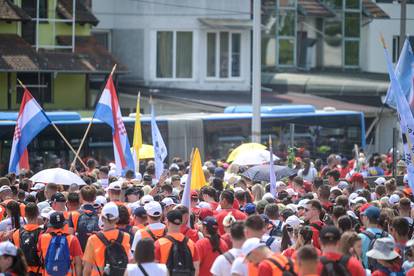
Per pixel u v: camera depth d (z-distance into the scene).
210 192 43.62
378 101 125.38
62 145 88.25
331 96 128.00
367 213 37.19
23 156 59.66
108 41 127.12
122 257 35.06
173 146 94.31
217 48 125.94
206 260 34.50
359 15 145.00
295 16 137.50
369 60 147.00
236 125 98.06
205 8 124.31
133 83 125.38
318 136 104.50
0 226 41.03
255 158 63.03
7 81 108.81
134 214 38.03
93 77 120.62
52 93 112.94
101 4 126.25
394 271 32.53
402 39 110.38
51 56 110.75
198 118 96.06
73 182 50.97
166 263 34.00
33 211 38.34
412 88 59.97
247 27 126.06
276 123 101.56
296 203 49.31
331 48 143.62
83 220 39.78
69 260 37.66
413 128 46.00
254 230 30.91
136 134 61.97
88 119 89.81
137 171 61.97
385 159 85.56
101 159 90.00
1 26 108.94
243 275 30.44
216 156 96.88
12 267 28.48
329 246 29.39
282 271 28.53
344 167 77.88
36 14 112.50
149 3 124.75
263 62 136.38
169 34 124.88
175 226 34.31
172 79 124.88
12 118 85.56
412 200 54.09
